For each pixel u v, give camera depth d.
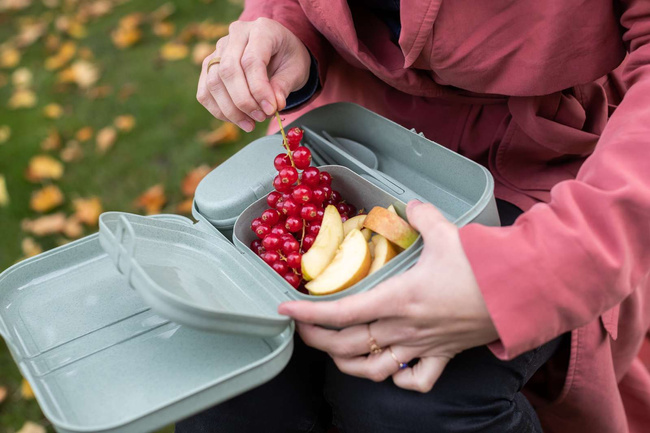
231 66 0.96
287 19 1.08
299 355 0.96
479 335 0.73
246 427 0.93
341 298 0.76
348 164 1.03
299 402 0.95
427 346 0.75
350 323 0.74
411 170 1.03
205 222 0.97
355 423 0.87
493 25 0.87
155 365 0.77
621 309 0.99
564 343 0.94
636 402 1.18
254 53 0.97
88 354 0.79
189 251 0.90
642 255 0.72
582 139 0.97
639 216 0.70
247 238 0.96
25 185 2.24
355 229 0.84
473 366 0.84
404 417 0.82
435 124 1.10
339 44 1.06
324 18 0.99
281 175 0.90
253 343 0.79
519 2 0.85
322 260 0.83
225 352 0.78
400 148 1.03
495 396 0.84
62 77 2.68
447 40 0.90
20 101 2.59
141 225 0.87
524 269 0.69
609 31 0.86
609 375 0.96
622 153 0.73
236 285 0.86
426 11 0.87
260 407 0.92
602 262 0.69
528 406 0.94
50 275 0.90
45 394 0.74
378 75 1.03
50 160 2.27
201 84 1.01
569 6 0.83
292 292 0.81
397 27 1.07
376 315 0.73
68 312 0.85
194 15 2.86
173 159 2.23
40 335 0.82
